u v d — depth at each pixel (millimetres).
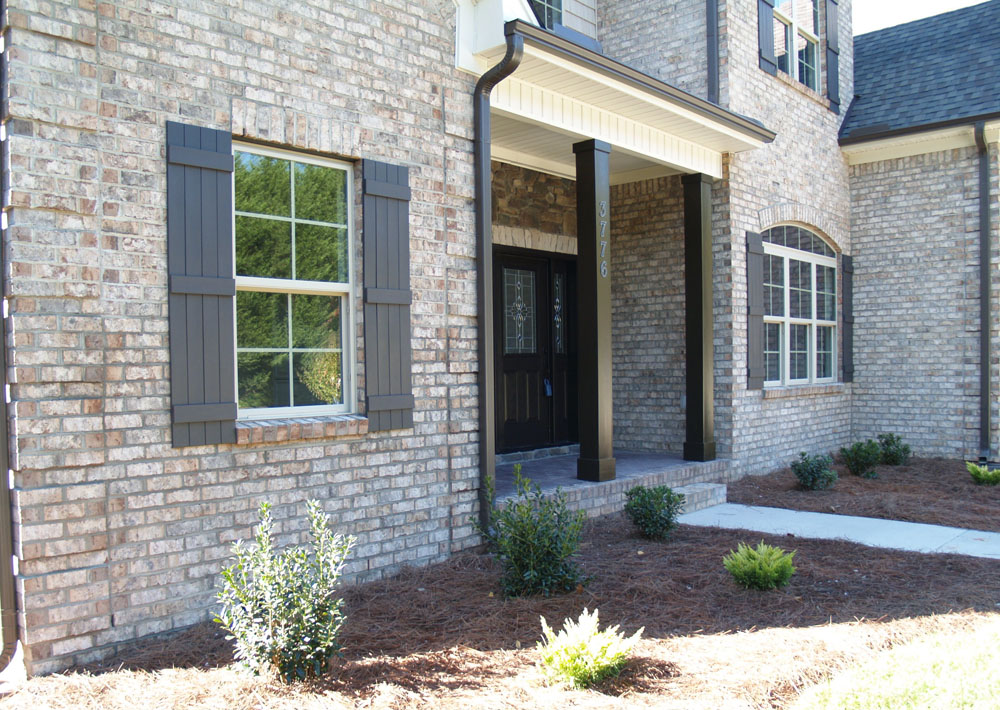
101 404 3900
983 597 4797
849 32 11844
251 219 4730
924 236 10953
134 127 4055
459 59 5727
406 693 3473
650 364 9828
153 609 4066
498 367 8938
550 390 9672
